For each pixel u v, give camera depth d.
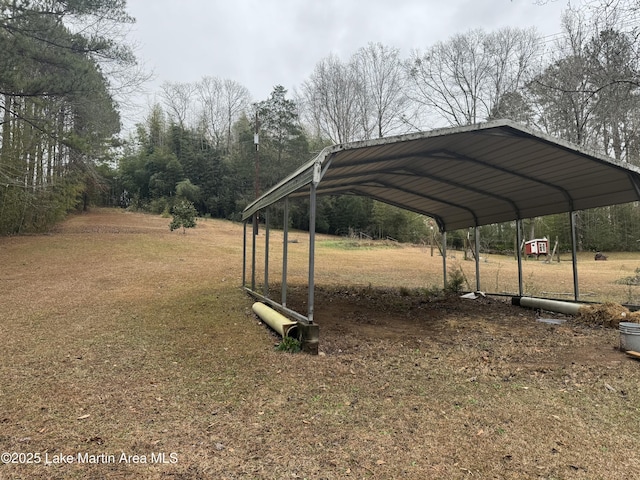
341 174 6.84
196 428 3.00
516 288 11.27
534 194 8.13
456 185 8.20
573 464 2.48
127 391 3.73
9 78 11.52
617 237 28.97
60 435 2.88
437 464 2.48
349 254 19.03
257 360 4.61
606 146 16.34
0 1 11.87
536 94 19.98
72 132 17.09
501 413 3.23
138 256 13.81
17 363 4.49
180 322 6.34
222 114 48.88
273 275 11.59
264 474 2.39
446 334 5.98
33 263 11.97
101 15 13.93
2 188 16.20
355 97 38.59
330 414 3.23
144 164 37.94
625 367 4.32
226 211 38.41
